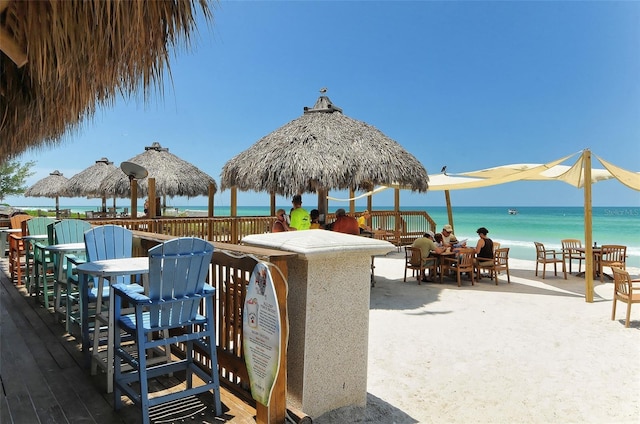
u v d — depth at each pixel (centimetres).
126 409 282
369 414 317
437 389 386
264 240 307
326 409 300
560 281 1000
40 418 268
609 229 3912
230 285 321
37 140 396
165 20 223
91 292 388
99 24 185
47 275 577
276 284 255
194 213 3192
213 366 282
